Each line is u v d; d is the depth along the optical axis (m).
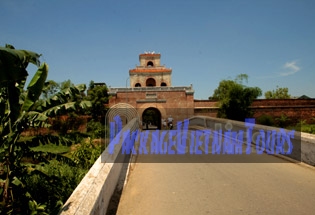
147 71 33.53
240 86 25.48
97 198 3.37
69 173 6.64
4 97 4.59
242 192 5.12
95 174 4.21
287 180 5.85
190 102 29.25
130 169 7.34
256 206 4.44
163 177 6.35
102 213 3.78
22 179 4.93
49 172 6.47
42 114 4.73
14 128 4.45
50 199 5.20
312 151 7.05
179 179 6.13
